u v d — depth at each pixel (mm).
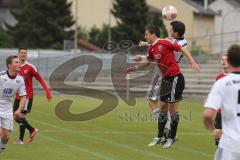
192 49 111688
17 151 33625
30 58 104062
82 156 32438
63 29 160750
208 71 86875
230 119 18938
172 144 37062
